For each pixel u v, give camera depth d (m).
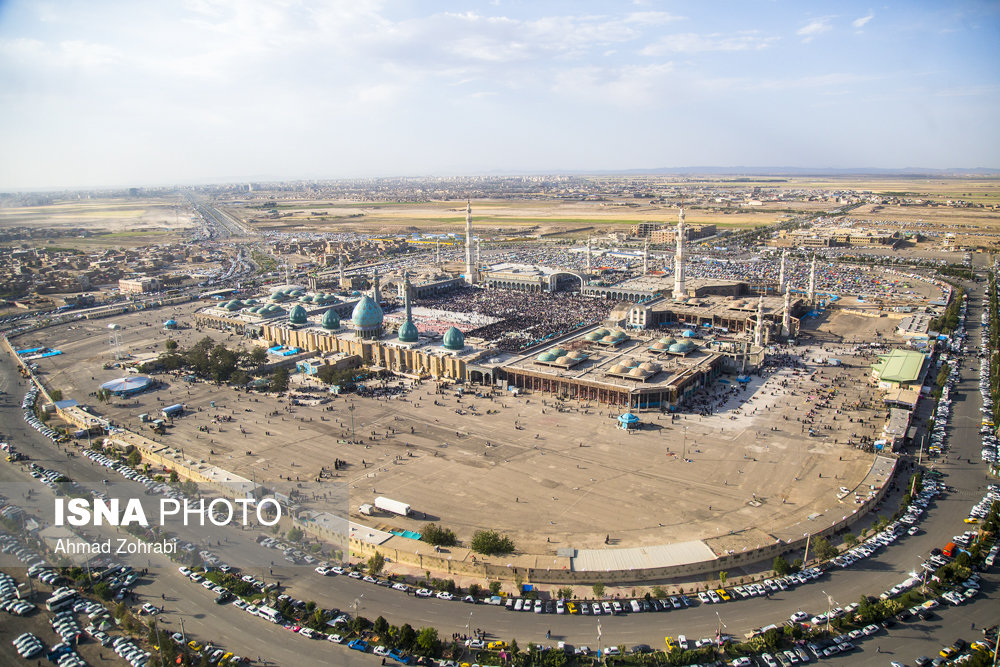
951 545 161.75
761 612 141.75
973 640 131.75
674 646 130.12
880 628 135.50
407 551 162.62
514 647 127.81
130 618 137.88
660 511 181.50
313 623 138.00
